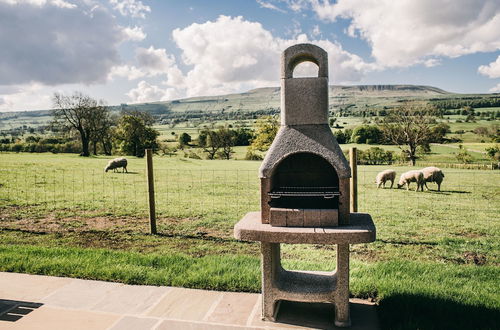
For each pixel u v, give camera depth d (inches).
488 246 306.3
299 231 151.2
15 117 6963.6
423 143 1905.8
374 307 181.0
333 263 241.9
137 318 169.5
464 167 1417.3
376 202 598.9
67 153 2420.0
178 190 701.9
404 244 312.3
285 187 175.6
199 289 201.5
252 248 292.0
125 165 1093.8
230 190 705.0
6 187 696.4
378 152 1915.6
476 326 156.0
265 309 167.2
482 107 4783.5
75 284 207.5
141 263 235.5
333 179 177.3
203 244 304.7
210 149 2647.6
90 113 2282.2
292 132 163.3
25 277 217.3
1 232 343.0
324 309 180.2
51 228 363.9
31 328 160.4
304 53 161.9
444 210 513.7
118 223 391.5
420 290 189.8
